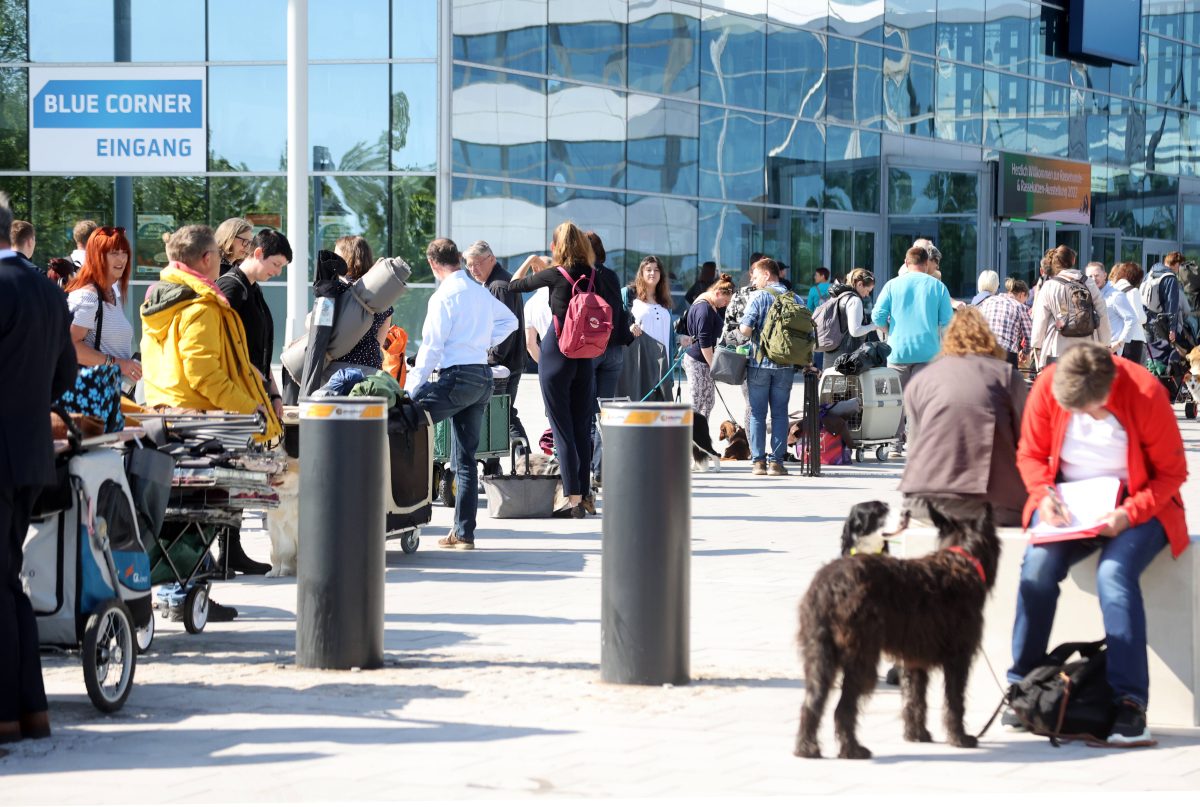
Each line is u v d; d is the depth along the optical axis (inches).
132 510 339.0
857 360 844.0
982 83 1820.9
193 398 434.0
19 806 255.6
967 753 292.7
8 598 293.0
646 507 341.7
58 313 301.7
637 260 1425.9
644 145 1425.9
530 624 414.0
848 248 1656.0
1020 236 1852.9
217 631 405.7
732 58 1513.3
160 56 1301.7
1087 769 283.1
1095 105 1995.6
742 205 1529.3
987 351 344.5
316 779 271.0
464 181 1280.8
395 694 333.7
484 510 658.2
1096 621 322.0
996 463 334.0
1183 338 1206.9
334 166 1288.1
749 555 534.0
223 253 478.6
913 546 319.9
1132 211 2073.1
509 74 1311.5
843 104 1641.2
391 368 688.4
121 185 1312.7
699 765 281.0
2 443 290.5
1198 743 303.4
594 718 315.0
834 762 283.9
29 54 1312.7
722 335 811.4
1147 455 306.8
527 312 647.8
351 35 1277.1
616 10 1395.2
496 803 257.3
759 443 796.0
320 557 357.4
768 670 360.8
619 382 713.6
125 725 307.4
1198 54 2181.3
